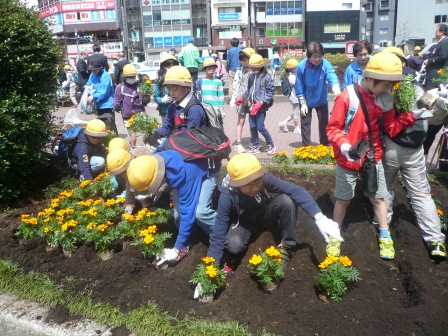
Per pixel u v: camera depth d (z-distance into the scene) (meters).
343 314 3.30
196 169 4.05
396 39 81.12
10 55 5.89
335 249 3.79
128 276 3.96
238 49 16.03
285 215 3.91
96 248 4.40
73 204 5.20
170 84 4.89
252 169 3.51
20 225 4.99
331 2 75.75
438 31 8.70
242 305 3.45
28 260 4.30
